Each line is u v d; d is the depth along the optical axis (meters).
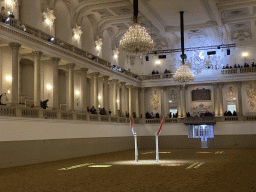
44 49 23.61
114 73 35.72
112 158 23.30
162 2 28.92
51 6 26.66
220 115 38.53
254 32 38.16
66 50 26.28
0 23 19.19
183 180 11.52
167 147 38.84
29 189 10.62
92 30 34.06
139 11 30.58
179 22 34.84
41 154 21.53
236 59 39.53
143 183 11.13
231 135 36.62
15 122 19.44
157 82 41.72
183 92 40.53
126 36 21.42
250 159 20.08
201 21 34.59
